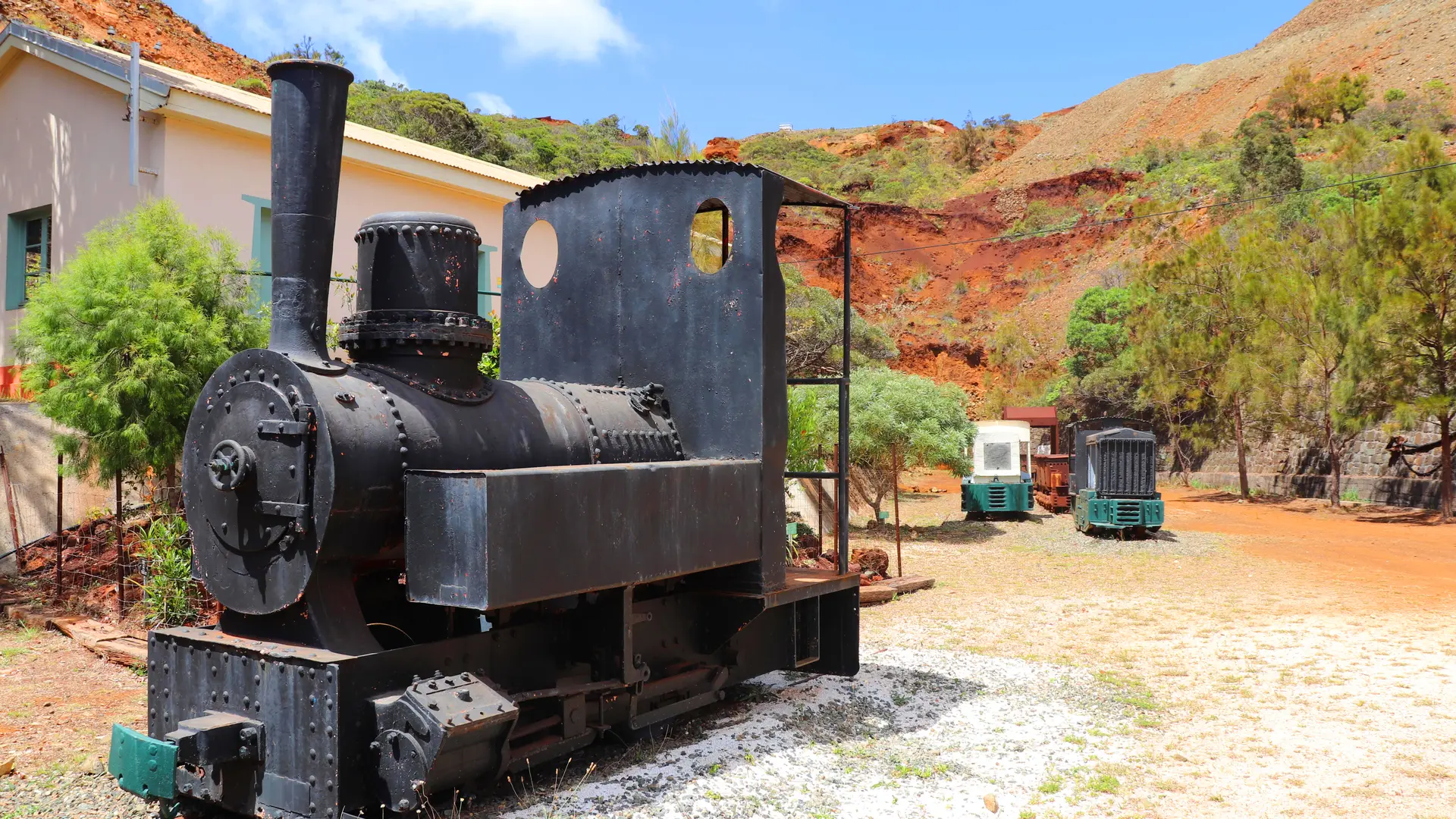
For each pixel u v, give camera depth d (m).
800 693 7.08
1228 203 47.56
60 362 8.55
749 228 5.91
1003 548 17.50
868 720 6.49
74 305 8.30
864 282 68.62
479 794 4.74
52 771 5.19
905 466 20.00
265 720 4.21
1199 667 8.27
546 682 5.18
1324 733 6.40
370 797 4.08
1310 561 15.70
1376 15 95.44
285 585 4.29
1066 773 5.56
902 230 74.31
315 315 4.64
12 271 12.93
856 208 6.94
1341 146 30.78
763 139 125.06
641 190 6.33
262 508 4.31
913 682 7.56
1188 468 36.38
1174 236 48.06
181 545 8.32
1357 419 21.83
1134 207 61.16
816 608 6.95
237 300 9.40
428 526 4.14
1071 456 24.78
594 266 6.51
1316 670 8.20
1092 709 6.93
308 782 4.04
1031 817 4.88
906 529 20.14
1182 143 87.12
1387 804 5.14
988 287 69.06
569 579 4.38
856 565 12.68
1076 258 66.94
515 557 4.09
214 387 4.61
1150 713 6.86
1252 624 10.30
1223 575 14.20
